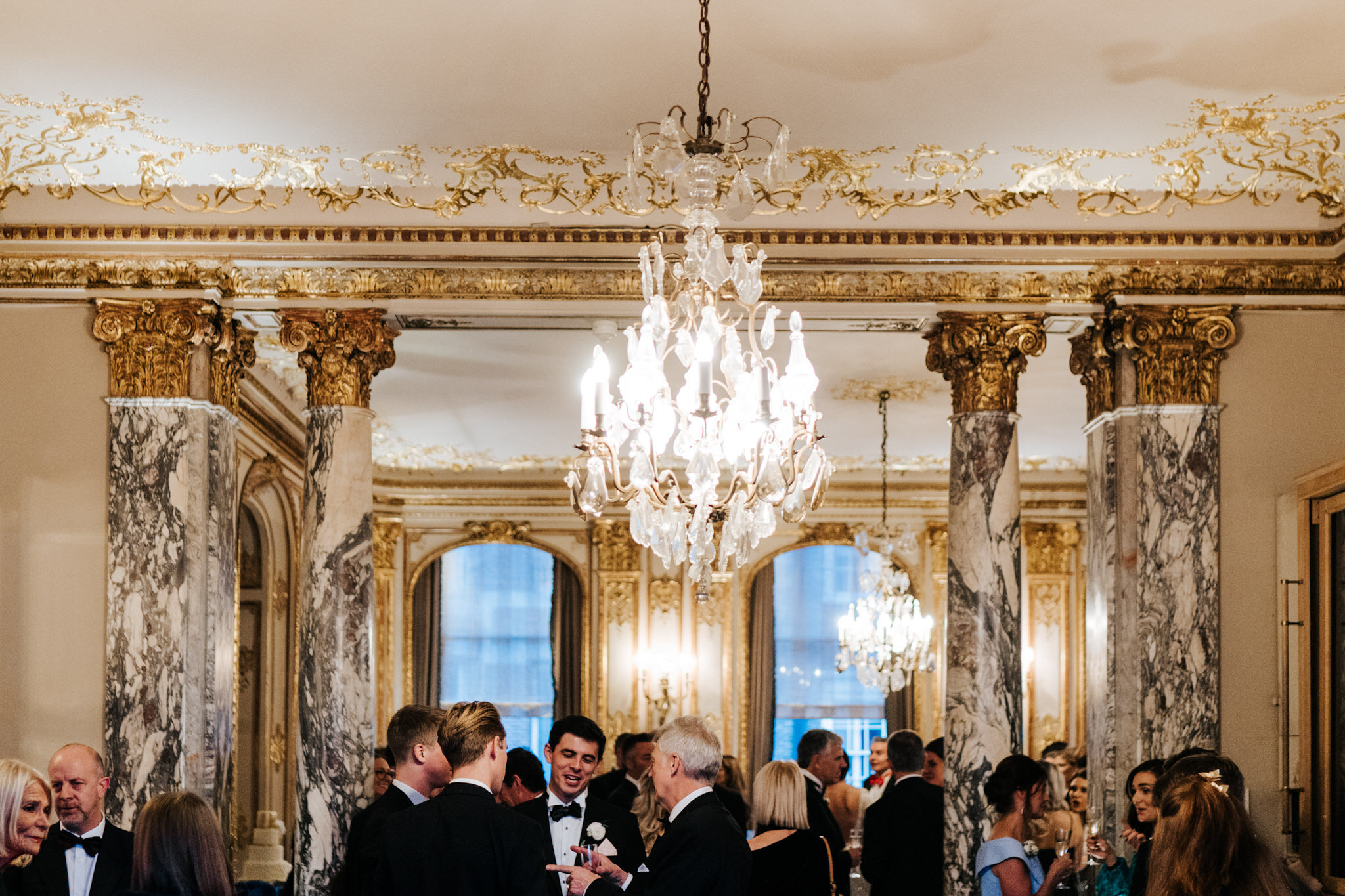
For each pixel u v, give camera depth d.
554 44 6.10
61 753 5.00
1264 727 7.77
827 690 17.53
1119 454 8.07
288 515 13.54
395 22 5.90
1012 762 5.33
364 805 7.73
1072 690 17.02
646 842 6.41
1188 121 6.96
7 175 7.69
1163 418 7.95
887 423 13.81
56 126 7.09
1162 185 7.86
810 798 7.50
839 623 14.32
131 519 7.79
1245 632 7.84
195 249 8.02
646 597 17.53
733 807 8.07
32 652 7.70
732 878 4.56
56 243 7.95
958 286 8.11
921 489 17.33
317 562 7.87
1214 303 7.99
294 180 7.81
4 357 7.89
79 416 7.88
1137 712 7.82
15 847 4.52
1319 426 7.97
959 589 7.98
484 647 17.59
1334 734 7.34
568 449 15.66
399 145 7.32
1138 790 5.18
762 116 6.89
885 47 6.12
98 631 7.74
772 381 5.57
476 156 7.46
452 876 4.09
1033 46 6.11
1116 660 7.96
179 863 4.03
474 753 4.30
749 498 5.63
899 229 8.10
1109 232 8.09
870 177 7.71
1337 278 8.01
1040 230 8.09
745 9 5.76
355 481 7.96
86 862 4.96
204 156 7.48
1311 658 7.55
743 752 17.23
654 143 7.23
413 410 13.28
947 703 7.98
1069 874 5.70
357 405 8.05
